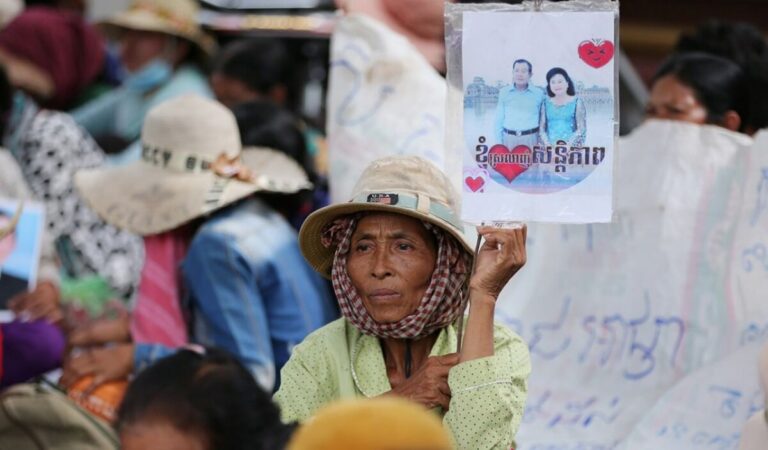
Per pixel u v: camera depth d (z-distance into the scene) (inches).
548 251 264.8
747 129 285.3
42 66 398.0
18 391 229.5
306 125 383.6
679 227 256.7
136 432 148.6
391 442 112.2
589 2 182.9
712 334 252.1
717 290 252.5
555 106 183.2
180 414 147.6
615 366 257.9
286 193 285.7
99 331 272.7
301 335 268.2
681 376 253.0
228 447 147.9
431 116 270.5
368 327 188.4
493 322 184.4
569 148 183.0
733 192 254.8
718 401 242.8
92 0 553.9
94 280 304.5
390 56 273.6
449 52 184.7
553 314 262.8
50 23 403.2
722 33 294.8
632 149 263.4
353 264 188.9
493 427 179.9
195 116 280.2
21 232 280.4
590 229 262.4
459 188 185.8
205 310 264.8
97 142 409.4
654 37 549.3
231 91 366.6
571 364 260.1
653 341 255.4
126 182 281.3
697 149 258.4
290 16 460.8
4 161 310.3
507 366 183.6
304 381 191.3
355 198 189.3
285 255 271.0
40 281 286.2
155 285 273.3
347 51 276.8
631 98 451.2
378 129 270.8
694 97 278.4
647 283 257.3
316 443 113.0
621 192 261.4
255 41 375.2
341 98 275.4
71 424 227.1
